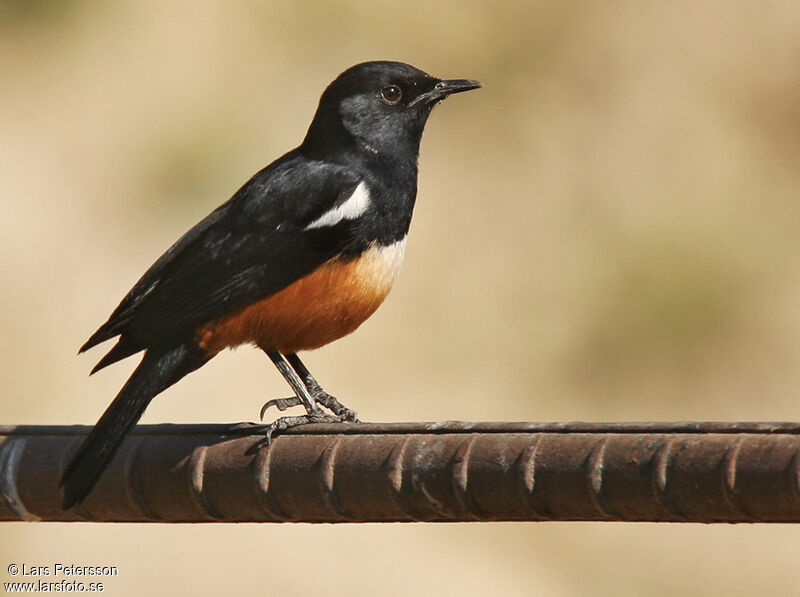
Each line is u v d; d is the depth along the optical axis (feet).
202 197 53.06
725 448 14.53
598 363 51.11
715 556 44.09
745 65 56.85
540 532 44.09
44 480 19.49
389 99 25.88
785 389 50.72
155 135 54.34
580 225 53.31
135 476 18.81
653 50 57.16
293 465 17.57
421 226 52.70
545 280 51.93
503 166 54.75
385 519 17.35
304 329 24.49
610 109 56.13
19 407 47.52
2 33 56.49
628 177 54.39
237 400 46.78
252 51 56.44
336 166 25.14
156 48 56.49
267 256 23.93
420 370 49.65
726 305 51.67
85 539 42.19
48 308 49.80
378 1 57.41
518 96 56.44
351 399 48.32
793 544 43.86
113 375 48.39
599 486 15.30
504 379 49.93
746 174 54.44
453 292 51.44
